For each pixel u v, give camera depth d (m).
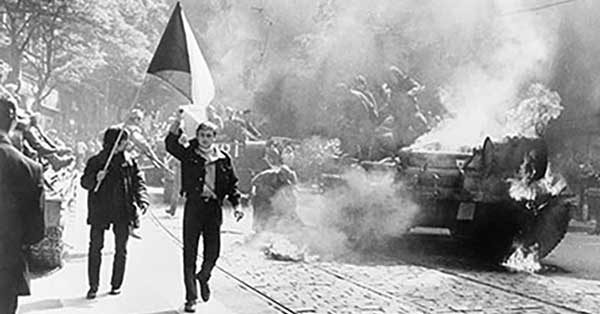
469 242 13.97
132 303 7.87
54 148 10.16
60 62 32.69
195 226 7.78
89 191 8.09
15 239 5.13
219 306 8.11
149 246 12.56
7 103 5.16
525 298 9.45
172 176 19.77
